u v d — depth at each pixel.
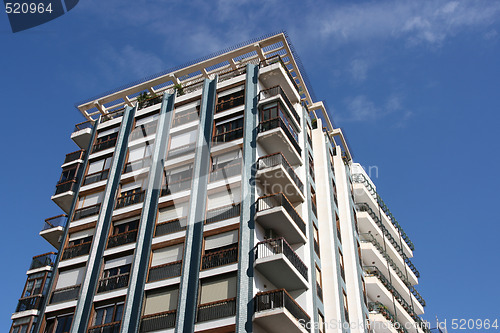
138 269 26.16
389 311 35.97
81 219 30.98
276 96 30.66
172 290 24.56
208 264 24.50
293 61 37.34
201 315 22.91
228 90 32.75
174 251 26.09
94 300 26.05
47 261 30.25
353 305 30.48
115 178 32.00
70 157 35.78
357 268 34.16
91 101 39.72
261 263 23.47
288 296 22.69
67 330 26.09
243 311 22.12
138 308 24.34
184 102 33.56
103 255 27.84
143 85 38.84
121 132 34.59
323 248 29.45
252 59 37.69
